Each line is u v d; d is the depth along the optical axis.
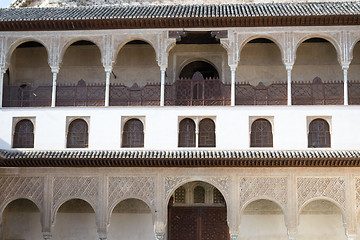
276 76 18.55
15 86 17.41
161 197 15.94
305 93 17.00
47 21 16.53
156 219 15.85
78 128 16.42
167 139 16.00
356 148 15.59
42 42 16.92
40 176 16.31
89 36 16.81
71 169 16.27
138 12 16.94
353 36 16.19
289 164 15.59
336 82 17.31
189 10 17.05
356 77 18.38
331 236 17.92
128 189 16.05
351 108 15.80
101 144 16.12
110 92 17.23
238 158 15.34
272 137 15.91
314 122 15.93
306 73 18.55
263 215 18.27
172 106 16.17
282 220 18.19
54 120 16.41
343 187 15.62
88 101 17.19
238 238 18.19
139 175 16.09
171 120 16.11
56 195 16.19
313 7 16.75
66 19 16.42
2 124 16.52
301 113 15.88
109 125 16.22
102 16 16.48
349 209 15.54
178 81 16.77
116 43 16.72
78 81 18.00
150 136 16.03
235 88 16.72
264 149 15.73
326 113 15.84
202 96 16.58
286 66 16.20
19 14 17.28
